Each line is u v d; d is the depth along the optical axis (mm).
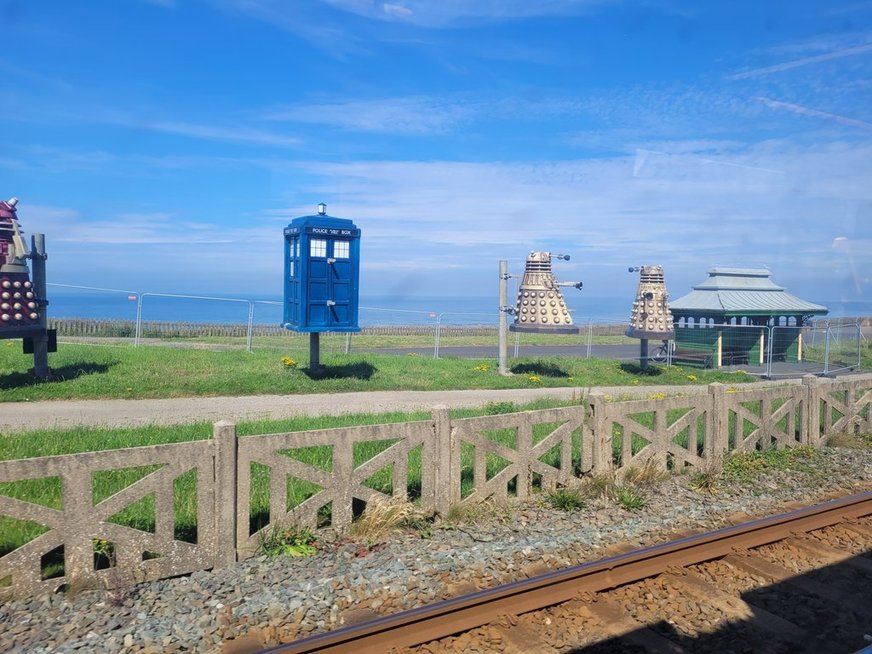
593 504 8727
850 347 29375
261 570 6332
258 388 14984
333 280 16094
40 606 5449
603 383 19547
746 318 26266
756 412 13953
